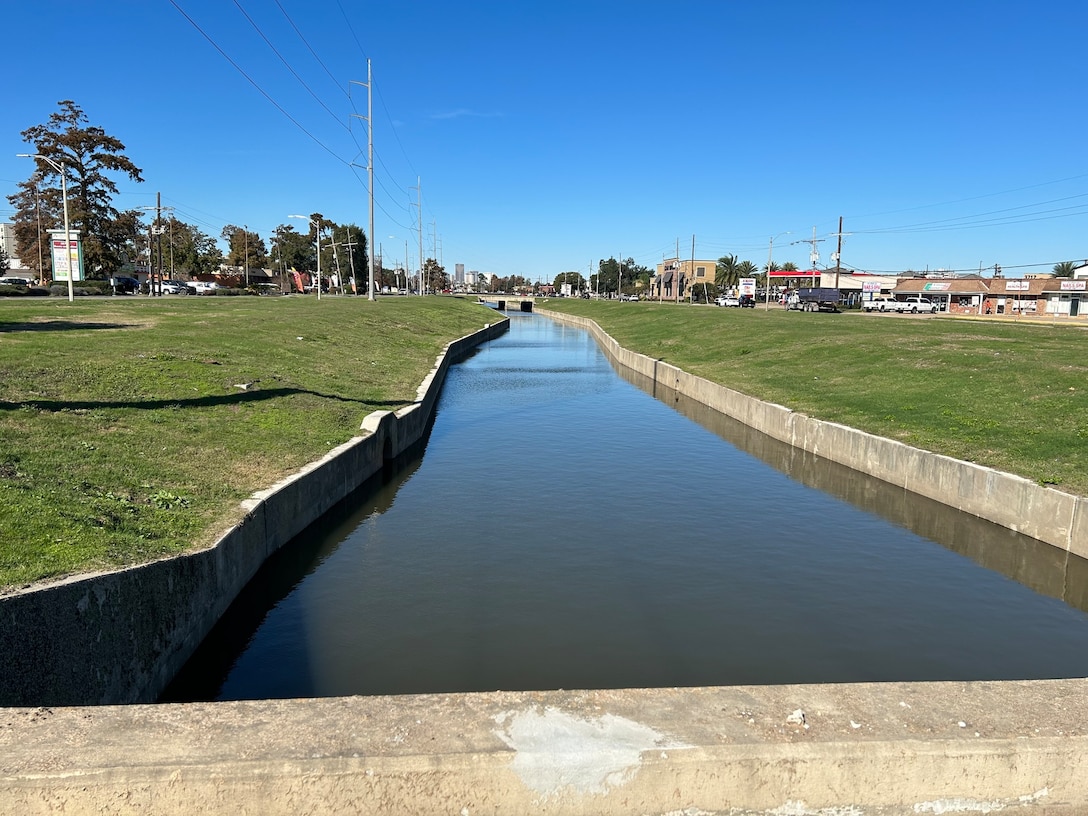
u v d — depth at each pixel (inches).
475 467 606.5
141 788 125.9
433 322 1990.7
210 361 644.7
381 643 301.1
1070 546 390.6
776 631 316.8
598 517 473.7
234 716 142.7
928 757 135.9
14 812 124.9
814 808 135.9
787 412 708.7
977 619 333.7
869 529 457.7
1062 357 776.3
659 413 898.7
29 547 237.5
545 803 131.9
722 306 3257.9
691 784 133.1
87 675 214.5
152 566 248.7
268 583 357.1
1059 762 138.3
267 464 422.0
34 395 439.2
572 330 2834.6
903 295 3624.5
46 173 2566.4
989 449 508.1
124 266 3690.9
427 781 129.7
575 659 289.1
